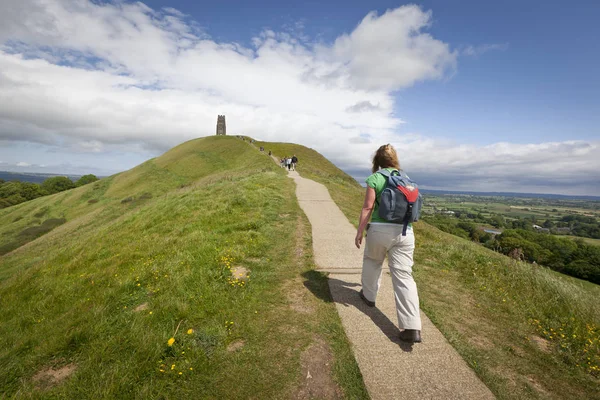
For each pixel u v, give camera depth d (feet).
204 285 12.03
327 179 67.21
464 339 9.36
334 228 22.56
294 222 23.91
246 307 10.66
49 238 85.05
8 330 11.22
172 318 9.91
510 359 8.57
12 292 16.72
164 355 8.05
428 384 7.34
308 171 88.89
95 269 17.43
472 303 12.03
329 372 7.63
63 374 7.82
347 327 9.58
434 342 9.02
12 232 111.14
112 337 8.86
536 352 9.03
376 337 9.12
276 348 8.47
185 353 8.11
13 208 147.64
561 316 11.25
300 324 9.69
